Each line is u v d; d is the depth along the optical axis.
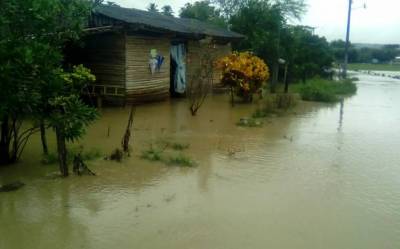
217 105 18.34
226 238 5.91
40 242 5.68
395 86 32.94
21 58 7.23
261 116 15.68
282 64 28.45
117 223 6.27
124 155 9.55
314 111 18.00
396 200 7.59
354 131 13.70
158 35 17.67
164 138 11.54
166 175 8.42
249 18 28.48
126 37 15.73
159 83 18.17
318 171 9.12
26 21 7.71
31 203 6.88
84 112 8.05
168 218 6.48
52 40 8.17
